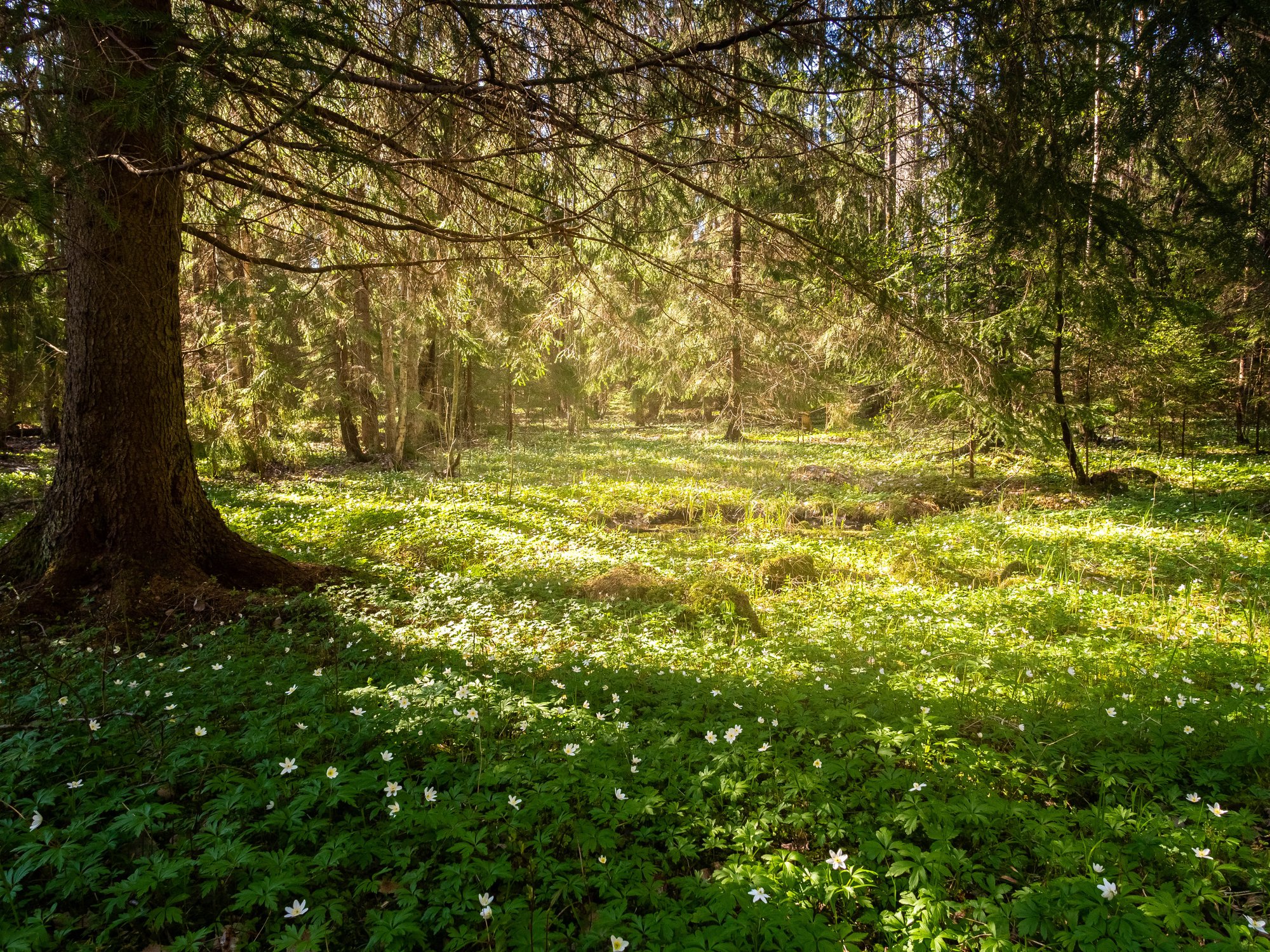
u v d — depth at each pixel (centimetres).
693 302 958
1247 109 513
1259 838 299
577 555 882
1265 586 700
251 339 1441
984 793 310
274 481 1555
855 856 291
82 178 448
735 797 315
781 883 258
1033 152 538
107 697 416
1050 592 724
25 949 230
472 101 567
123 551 615
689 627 634
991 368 773
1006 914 240
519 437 2886
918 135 632
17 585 602
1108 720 389
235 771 335
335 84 505
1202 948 228
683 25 579
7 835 282
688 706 425
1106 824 292
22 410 1822
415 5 499
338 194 736
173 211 635
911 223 698
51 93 411
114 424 615
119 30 502
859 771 334
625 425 3628
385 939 233
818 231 701
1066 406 1320
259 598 631
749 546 1012
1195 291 1101
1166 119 521
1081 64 505
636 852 286
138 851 297
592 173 707
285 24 361
